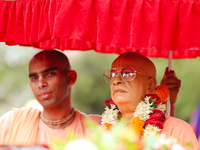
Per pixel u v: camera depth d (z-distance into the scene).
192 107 11.44
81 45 5.41
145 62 3.98
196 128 5.88
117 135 2.72
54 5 3.27
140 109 3.71
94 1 3.29
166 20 3.25
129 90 3.80
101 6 3.26
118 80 3.84
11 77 13.44
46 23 3.34
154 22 3.24
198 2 3.23
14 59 13.55
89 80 13.10
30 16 3.51
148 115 3.70
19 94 13.55
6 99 13.27
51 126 4.19
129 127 3.83
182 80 11.69
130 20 3.29
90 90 13.20
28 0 3.54
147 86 3.95
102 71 13.24
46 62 4.09
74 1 3.25
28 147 2.84
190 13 3.23
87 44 5.45
